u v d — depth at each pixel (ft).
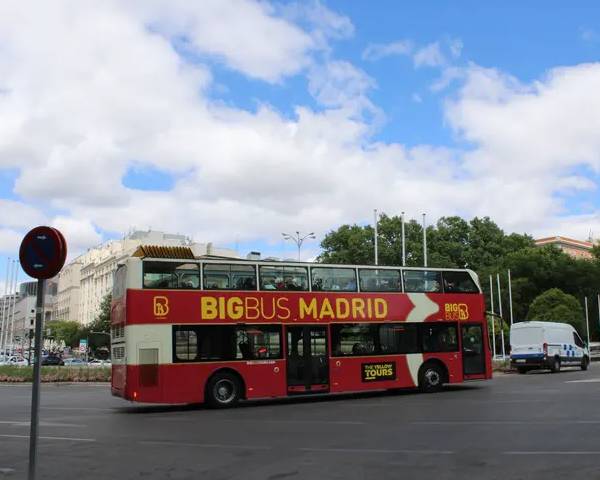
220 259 64.90
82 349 373.61
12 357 287.69
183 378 60.90
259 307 65.57
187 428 45.75
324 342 68.33
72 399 78.28
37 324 22.30
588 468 27.86
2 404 70.49
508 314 289.12
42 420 52.70
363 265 72.43
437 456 31.73
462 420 45.96
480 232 314.35
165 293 61.52
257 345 64.80
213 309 63.31
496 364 135.64
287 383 65.51
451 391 74.79
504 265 301.02
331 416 51.70
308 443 37.06
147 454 34.12
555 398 61.16
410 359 72.95
